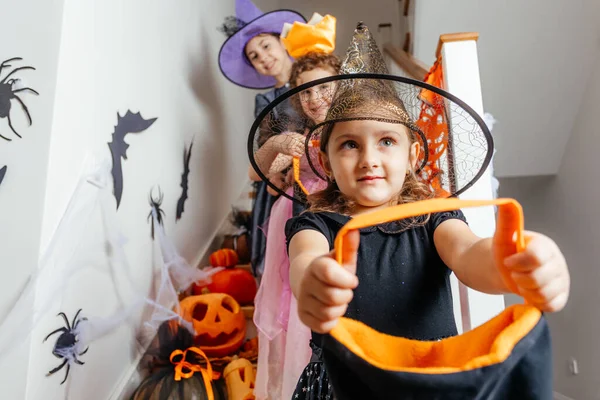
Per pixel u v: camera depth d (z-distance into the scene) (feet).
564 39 8.18
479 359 1.48
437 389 1.44
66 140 3.84
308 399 2.55
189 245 6.63
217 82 8.17
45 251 3.55
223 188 8.16
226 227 8.04
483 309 3.87
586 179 8.46
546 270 1.56
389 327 2.34
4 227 3.51
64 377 3.82
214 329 5.41
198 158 7.15
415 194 2.71
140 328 5.16
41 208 3.54
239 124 9.26
